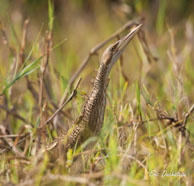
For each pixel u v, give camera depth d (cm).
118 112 1045
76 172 880
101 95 903
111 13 2378
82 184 797
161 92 1299
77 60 1947
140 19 1448
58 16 2422
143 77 1281
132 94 1185
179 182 850
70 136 900
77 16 2488
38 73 1133
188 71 1413
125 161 848
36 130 913
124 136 948
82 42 2203
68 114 1119
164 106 1151
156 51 1669
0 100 1222
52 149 895
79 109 986
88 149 891
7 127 1116
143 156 914
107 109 1068
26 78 1162
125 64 1717
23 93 1234
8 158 855
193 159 913
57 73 1268
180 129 931
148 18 2142
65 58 1839
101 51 1438
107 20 2322
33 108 1238
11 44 1316
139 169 866
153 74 1492
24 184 766
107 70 917
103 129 920
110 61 923
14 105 1204
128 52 1802
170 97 1191
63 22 2394
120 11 1792
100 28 2295
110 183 771
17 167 846
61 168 816
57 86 1252
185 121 955
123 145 928
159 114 970
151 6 2248
